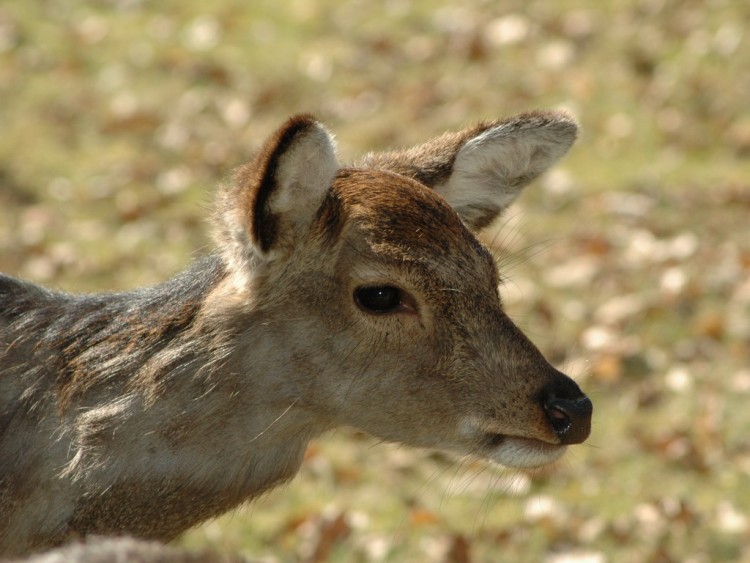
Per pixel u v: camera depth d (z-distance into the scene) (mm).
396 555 12789
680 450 14242
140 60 24578
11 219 19656
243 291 8625
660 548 12727
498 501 13609
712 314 16828
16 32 25406
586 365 15766
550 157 9836
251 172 8281
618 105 22500
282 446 8938
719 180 20203
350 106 23156
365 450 14398
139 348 8820
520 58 24203
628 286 17594
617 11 25031
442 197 9000
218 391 8680
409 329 8562
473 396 8609
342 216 8539
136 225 19438
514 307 17016
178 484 8750
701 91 22578
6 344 9164
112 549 6348
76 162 21328
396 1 26422
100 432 8703
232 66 24531
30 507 8844
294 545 12875
